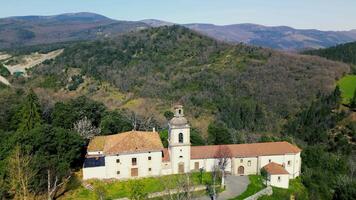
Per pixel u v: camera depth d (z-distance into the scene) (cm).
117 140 7562
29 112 8956
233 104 14962
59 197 6500
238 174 7812
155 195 6456
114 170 7269
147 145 7394
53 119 9725
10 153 6656
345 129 13838
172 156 7481
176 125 7450
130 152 7256
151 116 13100
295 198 7175
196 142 9656
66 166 6794
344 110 14750
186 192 6194
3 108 10375
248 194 6688
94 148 7906
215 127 10512
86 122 9462
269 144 8131
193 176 7412
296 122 14350
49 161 6562
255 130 14175
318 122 14162
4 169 6234
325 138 13325
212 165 7706
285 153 7900
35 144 7006
